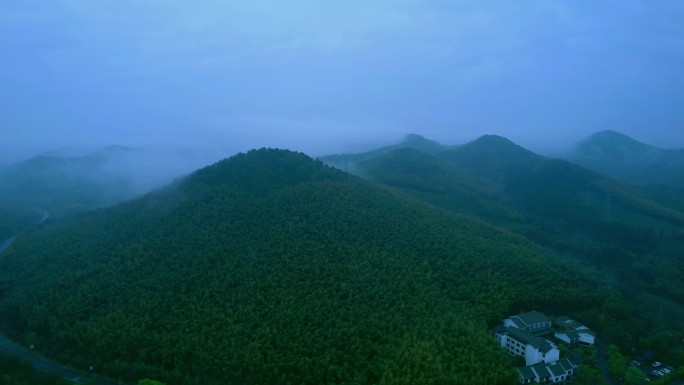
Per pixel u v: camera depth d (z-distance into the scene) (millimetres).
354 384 110188
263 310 137000
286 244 169875
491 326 146125
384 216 199500
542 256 192625
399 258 168250
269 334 127062
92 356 132625
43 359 136875
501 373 117938
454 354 122438
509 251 187625
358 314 136000
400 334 129000
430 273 160000
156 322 137250
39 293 158500
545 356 127750
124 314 141250
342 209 198750
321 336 127062
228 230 180000
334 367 115250
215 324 132500
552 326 149750
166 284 152250
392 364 116062
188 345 125625
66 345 139125
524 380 121500
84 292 153000
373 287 148875
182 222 188625
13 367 131500
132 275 158875
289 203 199250
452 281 159875
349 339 126438
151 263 164500
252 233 177125
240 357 120875
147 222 193125
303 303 140625
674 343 142750
